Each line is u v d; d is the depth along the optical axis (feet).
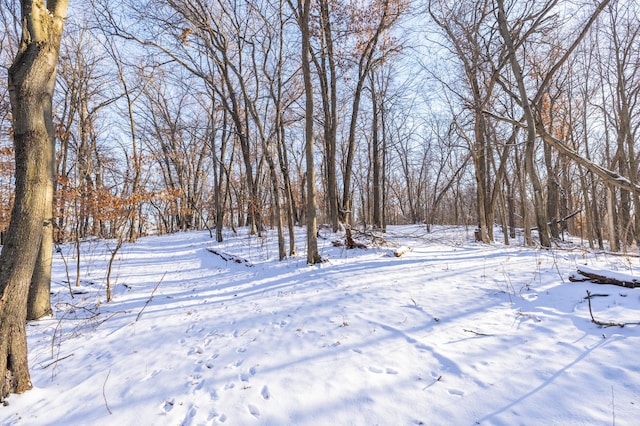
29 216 10.44
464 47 35.32
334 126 43.11
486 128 41.42
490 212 45.93
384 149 59.16
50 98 17.01
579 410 7.80
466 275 19.92
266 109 52.42
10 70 10.59
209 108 62.75
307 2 26.48
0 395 10.03
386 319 14.43
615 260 20.89
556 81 43.21
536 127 21.43
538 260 21.97
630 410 7.55
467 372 9.84
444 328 12.96
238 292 21.99
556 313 12.94
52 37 11.09
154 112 71.05
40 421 9.34
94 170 58.65
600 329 11.16
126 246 47.21
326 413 8.80
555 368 9.48
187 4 30.12
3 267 10.30
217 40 32.04
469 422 7.95
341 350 12.10
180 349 13.60
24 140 10.43
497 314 13.71
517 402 8.36
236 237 52.21
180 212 75.41
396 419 8.34
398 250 29.14
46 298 18.40
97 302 21.11
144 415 9.32
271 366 11.46
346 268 24.91
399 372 10.32
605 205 59.82
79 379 11.66
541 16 28.99
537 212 30.01
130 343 14.60
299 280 23.15
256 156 58.34
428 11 35.81
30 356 13.65
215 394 10.06
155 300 21.38
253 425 8.57
